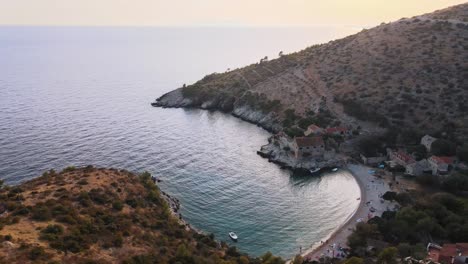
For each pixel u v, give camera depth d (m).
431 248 96.31
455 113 178.25
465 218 107.69
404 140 172.75
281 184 151.62
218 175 158.38
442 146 157.00
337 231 116.81
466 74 195.62
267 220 124.38
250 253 106.38
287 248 109.44
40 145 179.62
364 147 175.38
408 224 106.38
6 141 182.62
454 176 136.12
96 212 89.12
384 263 88.12
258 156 181.38
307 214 128.62
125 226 86.81
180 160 172.50
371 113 191.25
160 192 134.38
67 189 100.12
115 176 117.44
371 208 128.88
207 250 92.38
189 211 128.12
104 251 74.38
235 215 126.94
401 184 144.25
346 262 87.81
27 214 81.81
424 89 195.62
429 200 118.06
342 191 145.00
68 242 72.31
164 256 79.12
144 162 167.50
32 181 109.31
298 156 168.88
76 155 170.00
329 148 175.12
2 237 67.75
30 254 63.91
